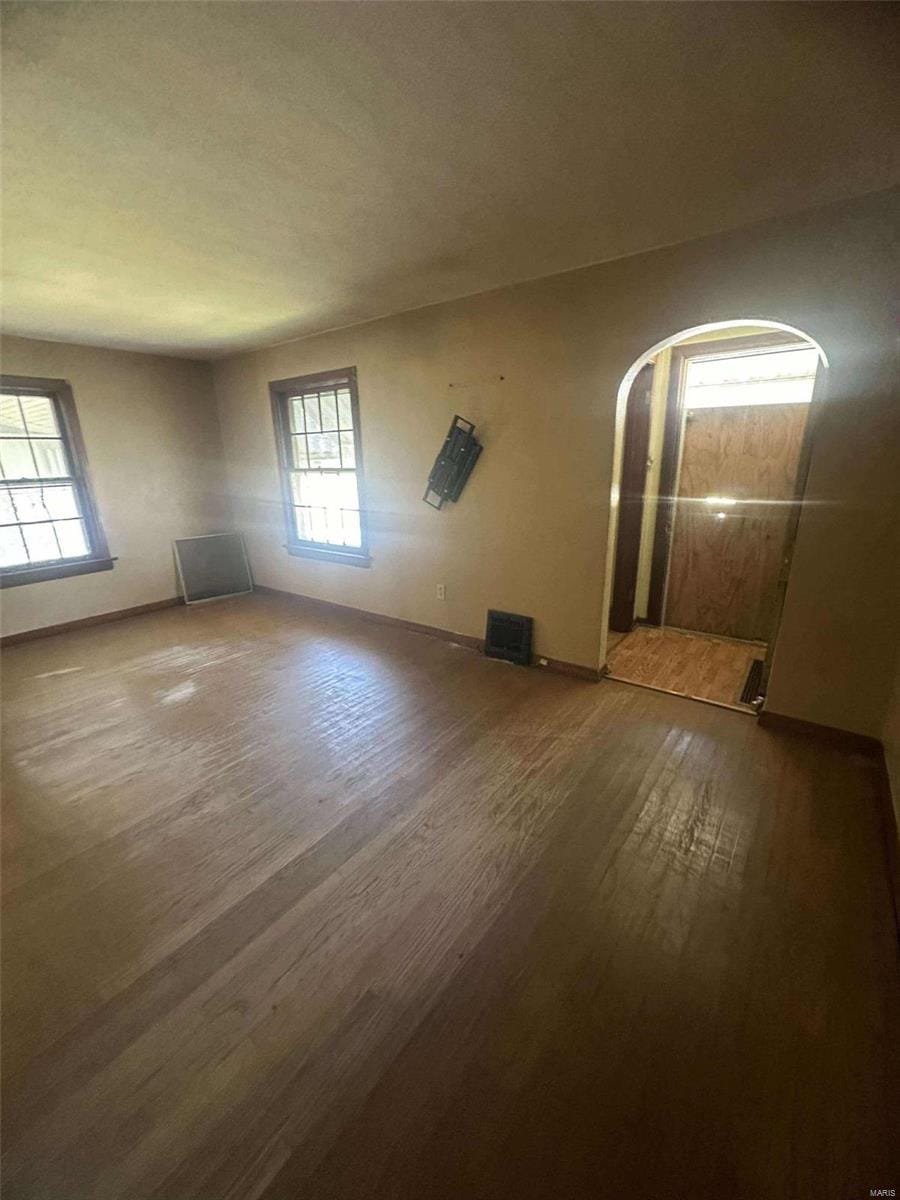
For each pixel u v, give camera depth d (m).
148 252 2.38
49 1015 1.31
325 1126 1.07
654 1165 1.00
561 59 1.26
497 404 3.15
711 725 2.63
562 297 2.75
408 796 2.13
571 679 3.20
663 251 2.40
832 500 2.24
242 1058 1.20
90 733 2.69
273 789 2.20
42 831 1.98
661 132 1.56
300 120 1.47
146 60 1.22
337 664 3.51
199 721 2.79
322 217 2.06
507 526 3.32
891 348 2.02
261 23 1.12
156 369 4.68
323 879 1.72
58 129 1.48
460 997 1.33
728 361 3.45
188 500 5.04
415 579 3.96
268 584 5.34
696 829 1.91
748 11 1.12
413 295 3.07
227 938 1.52
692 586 3.92
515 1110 1.09
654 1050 1.20
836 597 2.30
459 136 1.57
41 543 4.20
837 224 2.02
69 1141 1.06
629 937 1.49
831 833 1.88
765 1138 1.03
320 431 4.39
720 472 3.63
